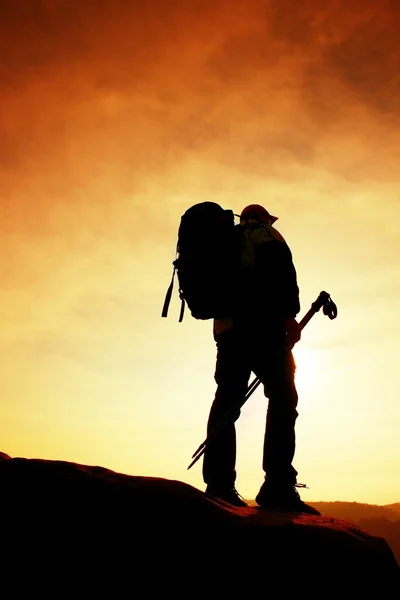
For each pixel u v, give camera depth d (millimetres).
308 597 2078
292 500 3119
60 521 1915
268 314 3303
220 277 3334
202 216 3457
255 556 2076
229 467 3311
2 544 1849
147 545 1945
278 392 3258
